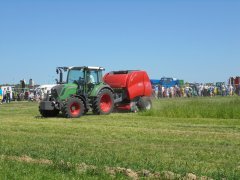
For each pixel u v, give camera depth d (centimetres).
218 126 1795
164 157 1015
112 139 1363
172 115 2342
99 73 2483
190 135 1477
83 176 786
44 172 812
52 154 997
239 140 1352
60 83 2436
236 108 2291
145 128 1709
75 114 2286
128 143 1267
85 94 2375
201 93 5872
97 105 2436
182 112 2342
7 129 1648
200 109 2353
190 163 938
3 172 806
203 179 772
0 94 4397
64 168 843
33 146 1148
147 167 863
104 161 917
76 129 1648
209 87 5881
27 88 5097
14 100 4962
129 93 2661
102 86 2462
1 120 2105
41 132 1550
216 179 770
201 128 1714
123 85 2658
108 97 2498
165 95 5412
